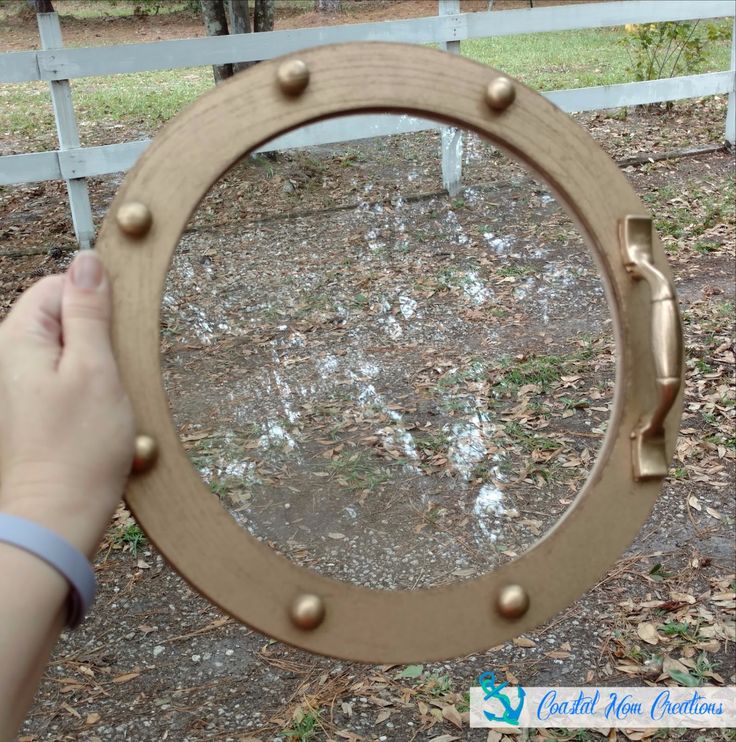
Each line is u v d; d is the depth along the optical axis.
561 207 0.72
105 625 2.66
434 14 7.71
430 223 2.79
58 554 0.48
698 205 5.88
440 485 1.05
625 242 0.66
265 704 2.42
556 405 2.04
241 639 2.65
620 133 7.09
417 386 1.77
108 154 4.69
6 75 4.57
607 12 5.99
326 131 1.09
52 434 0.51
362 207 2.56
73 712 2.39
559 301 2.52
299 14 7.61
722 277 4.95
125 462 0.53
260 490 0.77
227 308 1.52
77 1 8.40
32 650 0.46
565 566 0.64
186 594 2.77
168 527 0.56
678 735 2.29
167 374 0.75
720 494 3.26
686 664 2.54
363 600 0.60
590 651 2.61
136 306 0.56
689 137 7.03
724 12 6.39
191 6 8.75
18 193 5.32
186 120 0.59
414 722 2.35
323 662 2.58
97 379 0.53
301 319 1.86
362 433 1.12
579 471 0.96
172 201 0.58
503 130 0.65
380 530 0.81
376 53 0.63
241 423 0.81
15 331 0.54
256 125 0.60
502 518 0.87
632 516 0.66
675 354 0.62
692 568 2.91
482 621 0.62
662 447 0.65
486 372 2.25
